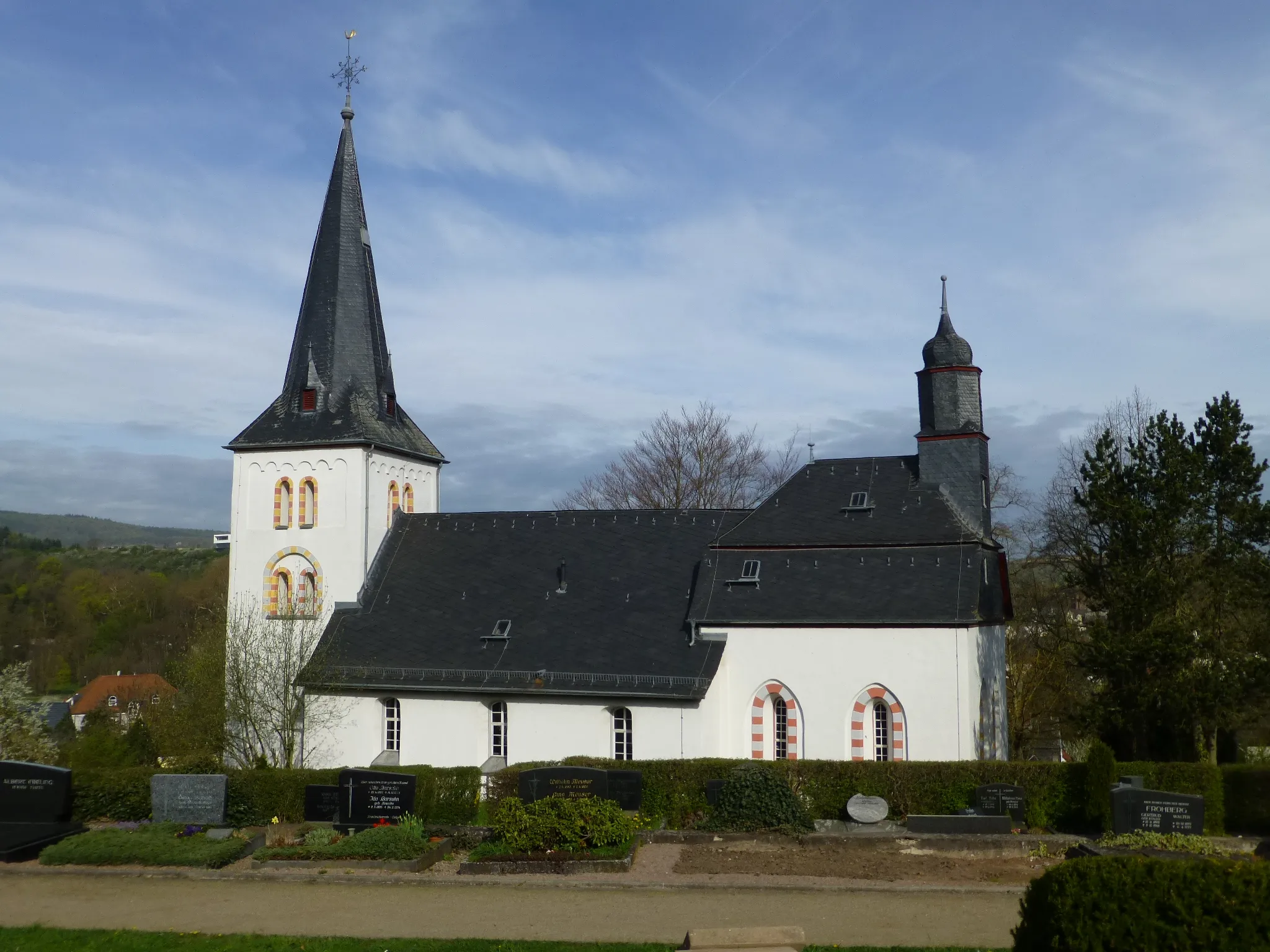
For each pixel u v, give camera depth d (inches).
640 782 1381.6
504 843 1187.9
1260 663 1465.3
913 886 1060.5
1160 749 1694.1
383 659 1742.1
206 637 2025.1
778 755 1615.4
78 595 4827.8
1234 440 1583.4
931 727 1537.9
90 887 1122.0
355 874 1139.9
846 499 1727.4
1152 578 1528.1
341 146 2054.6
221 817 1376.7
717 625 1642.5
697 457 3061.0
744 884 1070.4
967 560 1600.6
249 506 1942.7
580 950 848.9
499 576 1847.9
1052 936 679.1
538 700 1649.9
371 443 1895.9
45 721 2033.7
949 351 1721.2
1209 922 649.0
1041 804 1369.3
